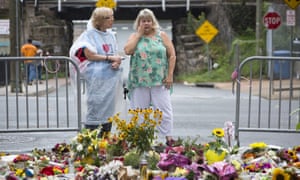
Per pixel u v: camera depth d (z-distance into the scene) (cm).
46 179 816
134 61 1136
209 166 774
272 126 1636
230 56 4231
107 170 785
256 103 2366
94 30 1152
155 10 4475
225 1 4559
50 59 1182
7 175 816
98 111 1138
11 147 1243
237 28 4544
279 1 4134
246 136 1480
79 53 1142
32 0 4616
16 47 3150
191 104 2409
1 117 1734
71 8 4559
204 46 4519
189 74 4438
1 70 2650
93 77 1133
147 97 1141
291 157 941
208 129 1617
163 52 1133
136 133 911
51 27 4706
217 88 3547
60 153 991
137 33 1137
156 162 842
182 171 774
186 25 4631
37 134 1441
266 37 3850
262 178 801
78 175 807
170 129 1143
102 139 948
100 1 2275
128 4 4372
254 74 3262
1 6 4459
